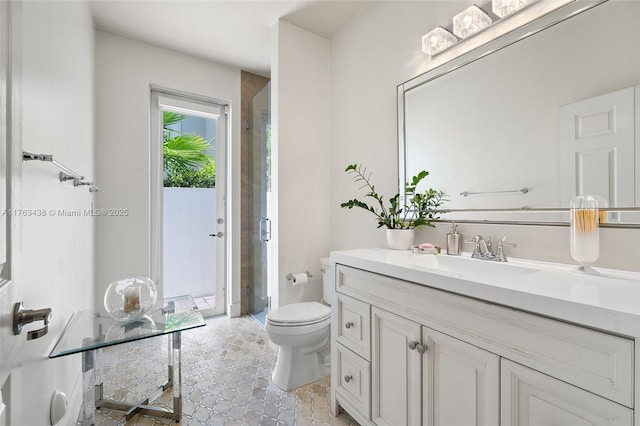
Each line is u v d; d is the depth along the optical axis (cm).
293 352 186
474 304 94
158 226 279
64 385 141
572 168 115
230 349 234
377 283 132
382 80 202
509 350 85
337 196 242
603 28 108
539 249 125
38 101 108
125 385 184
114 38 251
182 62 280
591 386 70
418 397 113
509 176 135
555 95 120
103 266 246
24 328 93
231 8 216
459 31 151
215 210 311
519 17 133
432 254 151
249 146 315
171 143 291
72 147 159
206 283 306
